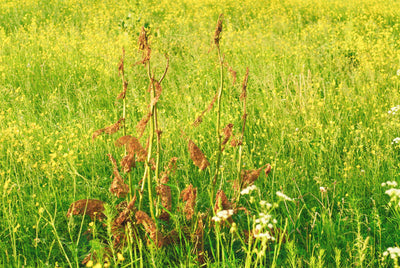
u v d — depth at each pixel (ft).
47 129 15.38
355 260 8.64
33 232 9.89
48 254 9.24
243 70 22.22
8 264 8.67
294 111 16.33
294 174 12.23
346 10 41.86
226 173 12.25
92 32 29.37
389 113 15.34
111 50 24.00
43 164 12.06
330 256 9.04
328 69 21.99
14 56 24.02
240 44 26.84
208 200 11.11
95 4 41.01
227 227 9.57
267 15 37.19
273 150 13.11
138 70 22.29
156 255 8.72
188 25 34.32
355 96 17.88
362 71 21.04
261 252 7.39
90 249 8.96
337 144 14.34
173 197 11.08
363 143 14.57
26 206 10.63
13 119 16.47
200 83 20.27
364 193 11.41
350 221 9.81
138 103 17.66
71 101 19.16
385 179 11.93
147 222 8.67
